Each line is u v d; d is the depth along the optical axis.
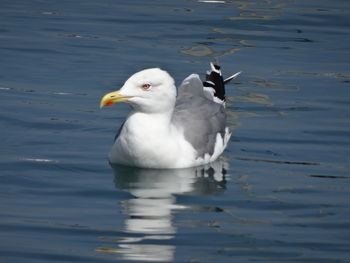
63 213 12.34
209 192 13.37
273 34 21.67
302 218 12.38
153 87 13.90
